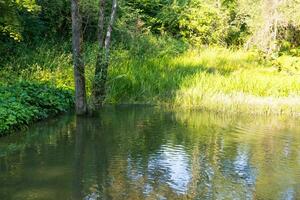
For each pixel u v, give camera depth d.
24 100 12.73
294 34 22.92
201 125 12.91
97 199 7.33
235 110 15.16
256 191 7.88
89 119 13.33
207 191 7.82
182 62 20.14
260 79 17.97
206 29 24.14
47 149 10.01
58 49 18.98
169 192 7.71
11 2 15.10
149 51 21.00
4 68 16.45
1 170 8.59
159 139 11.18
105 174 8.48
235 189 7.96
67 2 20.47
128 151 10.05
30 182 8.02
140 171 8.73
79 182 8.06
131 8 23.00
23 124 11.93
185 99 16.17
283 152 10.29
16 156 9.46
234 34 24.59
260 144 10.93
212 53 22.16
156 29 24.81
